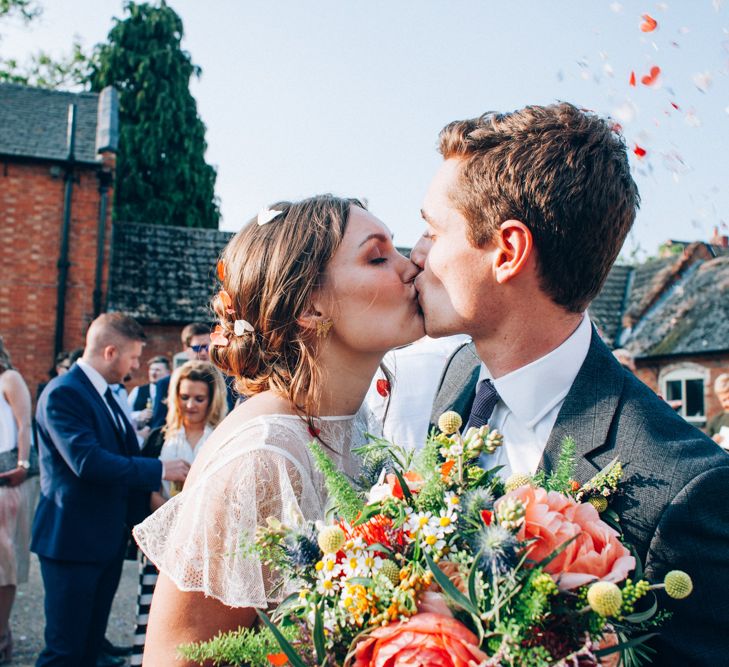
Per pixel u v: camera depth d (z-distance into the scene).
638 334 15.68
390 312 1.67
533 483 1.33
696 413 14.43
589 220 1.51
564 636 1.09
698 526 1.34
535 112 1.60
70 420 3.95
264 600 1.42
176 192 26.94
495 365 1.70
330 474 1.33
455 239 1.60
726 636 1.32
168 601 1.48
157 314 13.76
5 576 4.73
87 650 4.20
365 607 1.10
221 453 1.57
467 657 0.98
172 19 27.94
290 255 1.66
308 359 1.66
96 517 4.01
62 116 14.74
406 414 2.29
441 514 1.18
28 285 13.03
